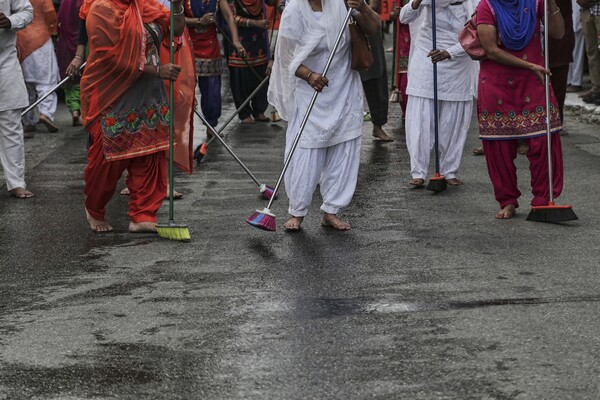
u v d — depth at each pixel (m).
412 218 8.24
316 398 4.64
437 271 6.62
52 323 5.78
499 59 7.93
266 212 7.52
